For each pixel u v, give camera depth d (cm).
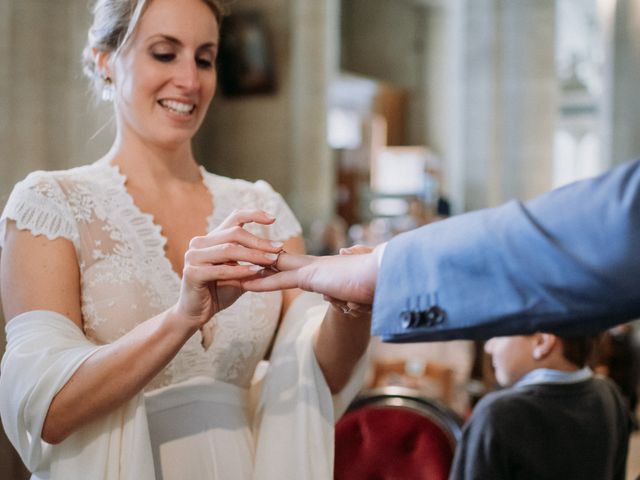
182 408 165
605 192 82
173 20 168
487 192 1331
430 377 420
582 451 226
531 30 1313
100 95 183
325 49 1264
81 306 162
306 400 167
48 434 144
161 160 177
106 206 167
